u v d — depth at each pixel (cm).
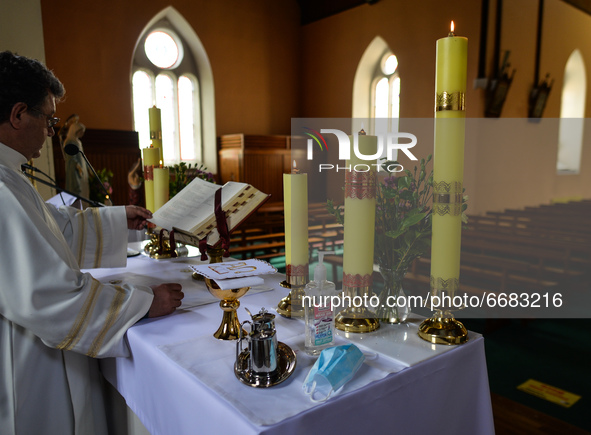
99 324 108
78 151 172
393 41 874
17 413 115
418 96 838
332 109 1032
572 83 947
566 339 300
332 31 1009
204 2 935
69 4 768
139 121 928
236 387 81
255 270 103
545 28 824
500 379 245
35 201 115
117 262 154
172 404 93
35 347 117
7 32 379
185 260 191
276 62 1058
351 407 79
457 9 753
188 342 102
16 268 100
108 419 152
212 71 964
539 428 195
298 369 89
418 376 90
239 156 928
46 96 116
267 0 1026
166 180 198
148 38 921
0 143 113
